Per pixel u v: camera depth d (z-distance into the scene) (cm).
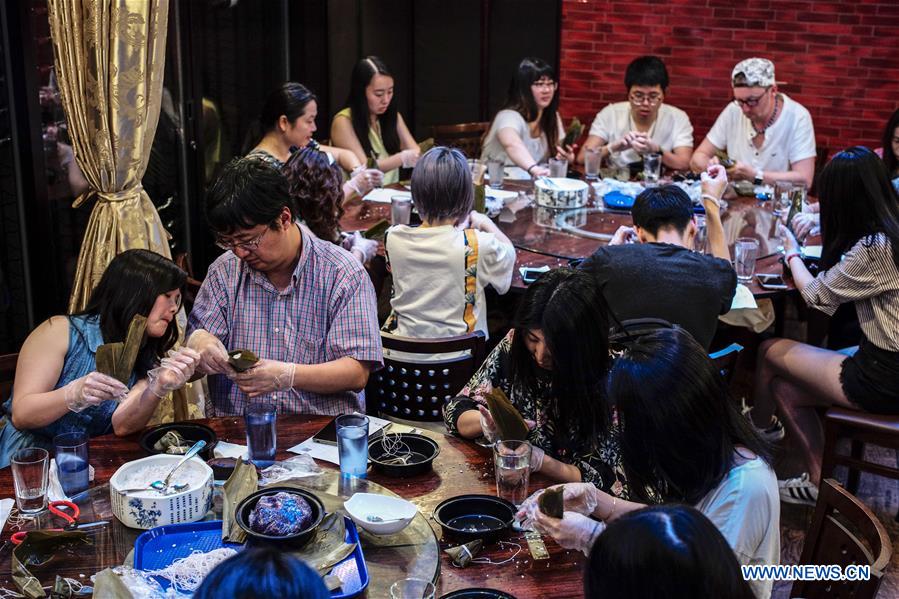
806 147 519
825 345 463
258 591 99
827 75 640
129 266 238
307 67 608
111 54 303
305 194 321
